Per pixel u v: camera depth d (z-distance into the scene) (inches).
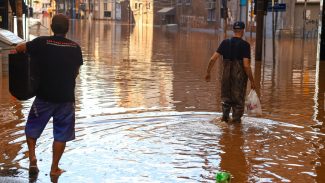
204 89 677.3
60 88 307.7
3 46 758.5
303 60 1167.0
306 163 347.3
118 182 301.1
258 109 484.4
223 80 468.4
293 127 457.7
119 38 2079.2
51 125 439.8
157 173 319.9
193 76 822.5
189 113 511.2
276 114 517.3
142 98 597.0
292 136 423.2
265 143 398.9
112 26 3939.5
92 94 621.9
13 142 384.8
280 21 2425.0
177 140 402.9
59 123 312.2
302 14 2418.8
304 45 1791.3
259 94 650.8
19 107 528.4
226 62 467.2
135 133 422.9
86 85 699.4
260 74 873.5
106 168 327.6
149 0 4635.8
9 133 412.5
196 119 483.2
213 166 336.8
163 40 1996.8
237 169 331.3
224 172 314.7
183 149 376.8
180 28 3722.9
